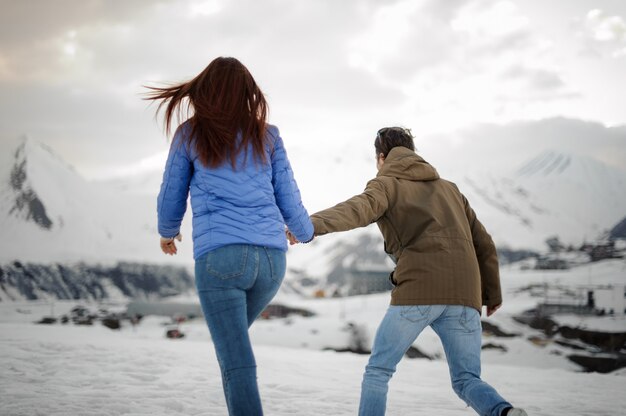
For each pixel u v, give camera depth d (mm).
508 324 40438
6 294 171875
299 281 190250
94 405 3898
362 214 2695
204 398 4352
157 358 6617
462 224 2861
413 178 2904
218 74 2375
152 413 3740
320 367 7031
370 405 2699
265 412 3998
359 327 38969
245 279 2244
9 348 6723
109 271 189875
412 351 22641
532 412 4602
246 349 2211
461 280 2721
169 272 194375
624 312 42094
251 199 2312
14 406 3799
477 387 2645
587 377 7973
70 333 11484
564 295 49281
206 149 2305
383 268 109000
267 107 2453
